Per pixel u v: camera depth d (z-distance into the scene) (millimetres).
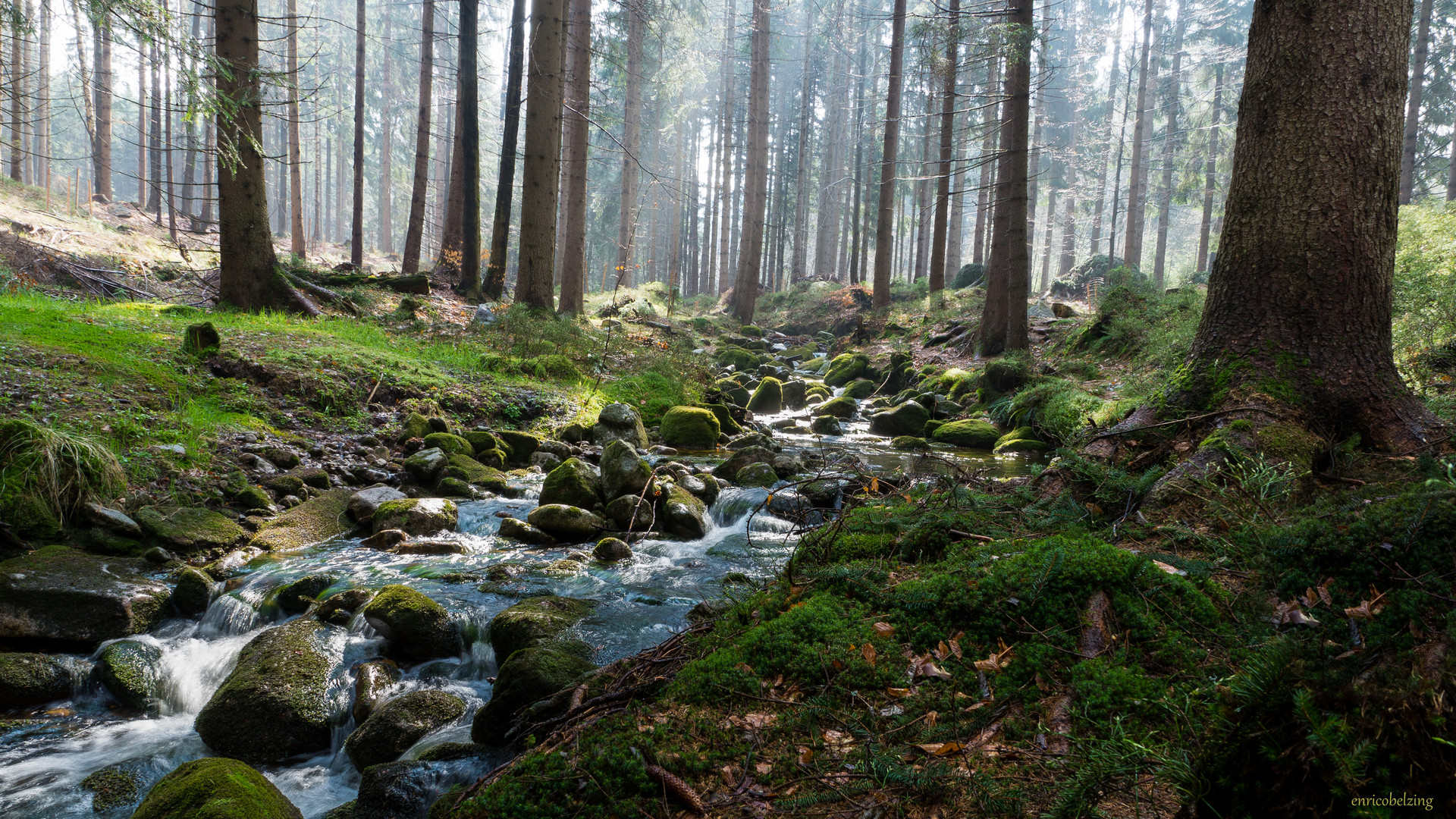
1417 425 4504
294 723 3984
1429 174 28797
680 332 22734
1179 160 36562
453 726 3855
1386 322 4797
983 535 4016
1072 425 10570
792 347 25078
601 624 4660
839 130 46531
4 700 4234
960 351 17984
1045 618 2947
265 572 5711
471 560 6203
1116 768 2004
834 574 3576
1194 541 3756
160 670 4602
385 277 16844
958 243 35906
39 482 5578
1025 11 14062
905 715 2631
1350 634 2479
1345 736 1496
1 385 6797
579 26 20078
